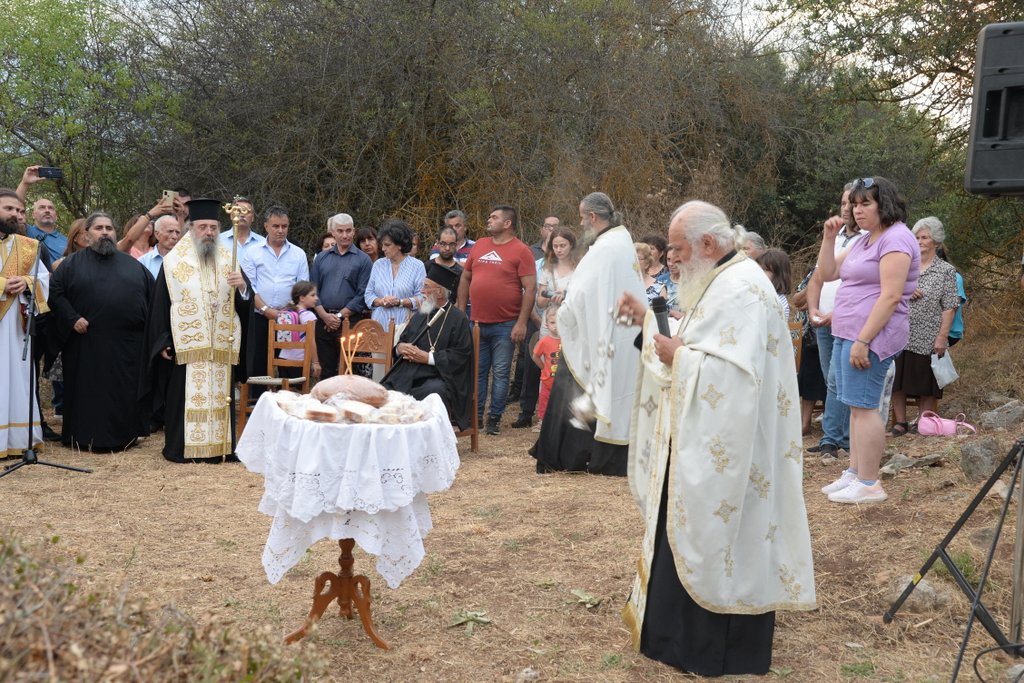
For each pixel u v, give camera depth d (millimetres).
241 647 2422
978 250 12633
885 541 5094
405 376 7973
